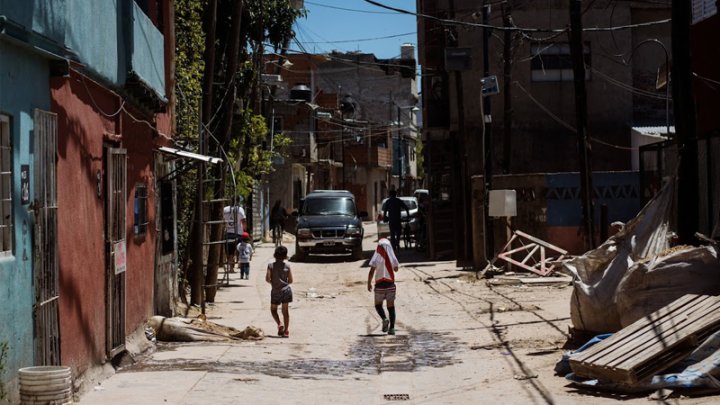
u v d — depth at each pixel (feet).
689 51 43.60
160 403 30.71
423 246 115.34
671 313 34.22
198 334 47.55
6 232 25.18
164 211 53.93
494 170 107.55
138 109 44.65
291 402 31.83
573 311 41.78
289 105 181.16
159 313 52.26
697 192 43.39
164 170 54.85
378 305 51.31
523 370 37.78
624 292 38.17
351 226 105.70
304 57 218.79
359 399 32.89
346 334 50.98
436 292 70.74
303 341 48.19
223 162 66.03
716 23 56.18
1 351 23.86
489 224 82.99
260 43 89.15
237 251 88.43
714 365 30.07
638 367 30.81
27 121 26.61
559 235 83.46
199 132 60.34
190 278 63.67
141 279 45.91
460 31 107.86
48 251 28.60
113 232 38.34
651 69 107.24
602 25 106.93
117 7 38.37
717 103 55.83
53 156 29.30
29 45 25.85
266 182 161.48
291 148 180.45
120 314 39.37
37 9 26.81
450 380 36.76
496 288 71.61
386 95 257.34
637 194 83.66
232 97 66.39
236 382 35.09
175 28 65.72
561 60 106.93
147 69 45.96
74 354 31.71
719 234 45.11
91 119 34.78
